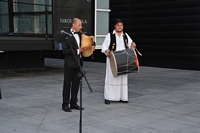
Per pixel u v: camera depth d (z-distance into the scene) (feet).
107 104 23.07
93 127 17.54
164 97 25.88
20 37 36.45
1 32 35.99
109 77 23.04
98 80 35.12
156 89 29.58
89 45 19.98
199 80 35.53
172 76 38.75
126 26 52.65
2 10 36.09
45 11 37.76
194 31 44.34
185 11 45.09
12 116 19.62
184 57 45.78
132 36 52.03
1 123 18.11
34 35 37.58
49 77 36.88
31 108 21.70
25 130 16.87
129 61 21.97
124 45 22.70
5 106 22.25
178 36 46.19
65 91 20.89
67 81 20.72
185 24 45.24
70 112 20.70
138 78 36.78
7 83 32.14
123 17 52.90
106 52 22.16
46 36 37.70
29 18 37.86
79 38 20.24
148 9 49.57
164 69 46.60
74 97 21.36
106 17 43.62
